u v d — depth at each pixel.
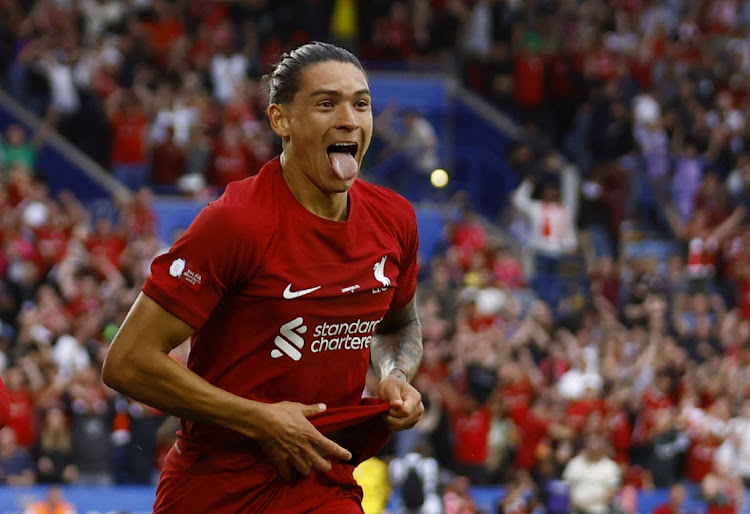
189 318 10.22
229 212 10.23
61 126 53.72
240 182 10.56
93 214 51.09
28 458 35.03
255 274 10.36
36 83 53.81
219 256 10.19
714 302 49.25
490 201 61.72
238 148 53.12
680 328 46.16
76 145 53.69
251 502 10.78
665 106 61.56
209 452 10.78
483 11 63.97
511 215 55.16
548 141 62.00
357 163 10.59
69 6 56.34
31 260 41.53
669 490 40.50
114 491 34.94
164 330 10.20
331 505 11.01
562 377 41.88
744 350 45.47
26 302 40.59
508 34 63.88
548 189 53.31
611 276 48.78
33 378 35.91
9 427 34.91
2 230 41.66
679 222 55.47
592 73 62.59
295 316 10.48
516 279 49.53
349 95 10.48
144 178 53.03
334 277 10.57
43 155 52.97
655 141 59.59
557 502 37.31
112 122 53.25
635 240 55.44
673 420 41.00
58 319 37.50
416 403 11.23
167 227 50.84
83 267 41.34
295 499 10.84
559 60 62.78
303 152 10.49
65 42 54.69
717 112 61.81
